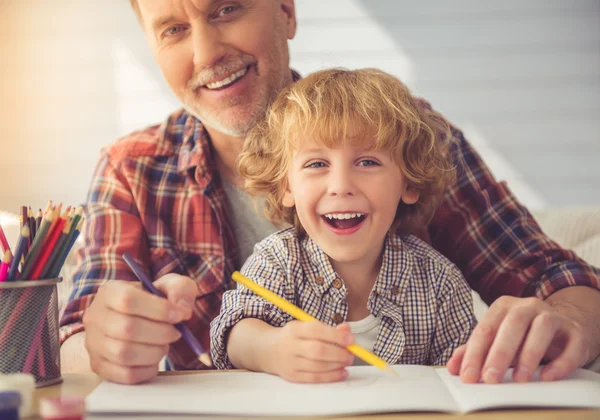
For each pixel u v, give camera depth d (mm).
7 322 711
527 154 4215
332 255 996
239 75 1190
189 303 790
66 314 1131
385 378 732
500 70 4199
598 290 1067
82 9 4348
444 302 1064
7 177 4422
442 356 1055
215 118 1198
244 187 1247
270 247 1072
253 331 870
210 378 754
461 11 4188
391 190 998
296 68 4234
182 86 1199
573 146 4188
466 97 4223
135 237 1232
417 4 4195
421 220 1138
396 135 1015
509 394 661
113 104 4367
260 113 1208
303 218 1010
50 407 516
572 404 634
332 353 721
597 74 4148
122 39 4340
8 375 636
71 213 765
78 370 952
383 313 1031
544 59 4172
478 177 1264
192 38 1166
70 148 4406
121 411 625
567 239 1525
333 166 979
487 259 1205
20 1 4363
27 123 4402
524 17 4160
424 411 627
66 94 4383
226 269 1245
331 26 4223
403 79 4238
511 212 1236
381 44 4223
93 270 1190
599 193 4188
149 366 734
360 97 1020
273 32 1210
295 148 1009
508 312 775
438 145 1152
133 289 742
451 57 4211
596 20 4129
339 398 654
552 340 781
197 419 615
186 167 1262
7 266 718
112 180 1282
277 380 739
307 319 775
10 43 4383
